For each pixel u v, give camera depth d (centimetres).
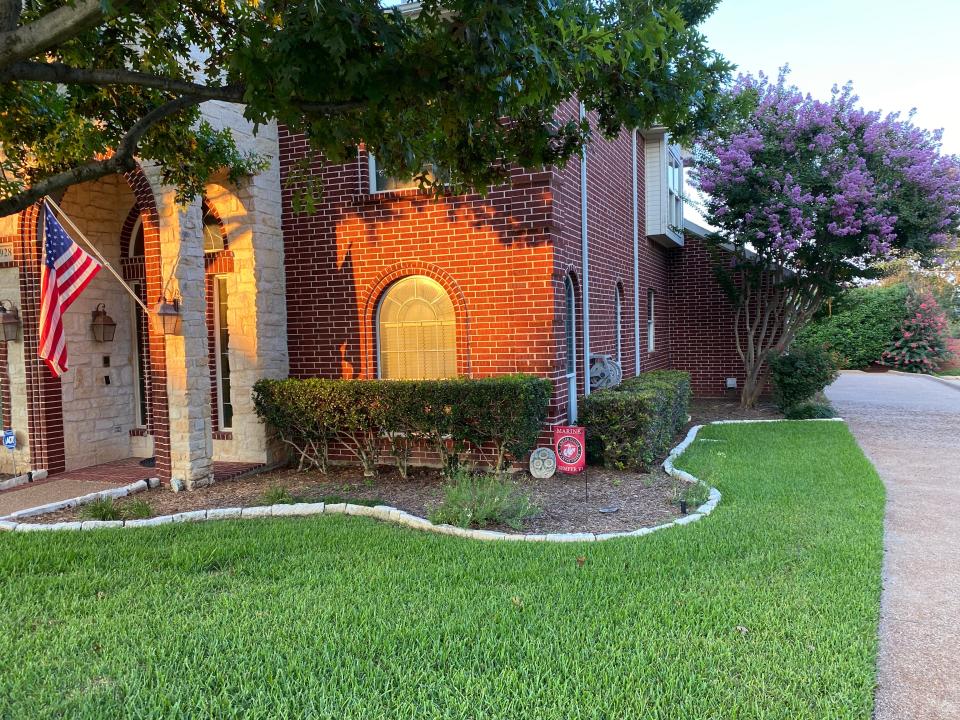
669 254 1728
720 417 1368
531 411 763
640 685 331
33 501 779
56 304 751
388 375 927
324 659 361
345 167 912
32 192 503
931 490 744
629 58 482
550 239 823
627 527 618
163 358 812
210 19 611
